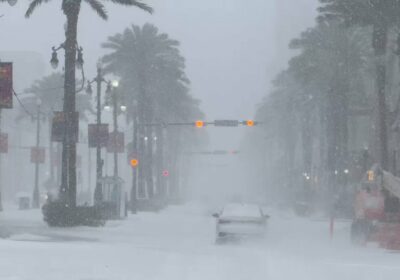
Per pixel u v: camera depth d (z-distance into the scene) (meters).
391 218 39.88
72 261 23.66
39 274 20.05
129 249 29.62
